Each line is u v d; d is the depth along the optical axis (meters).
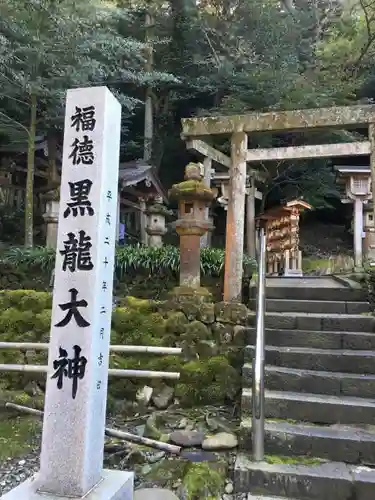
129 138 15.28
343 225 17.75
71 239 2.44
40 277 6.52
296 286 5.14
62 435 2.20
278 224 10.52
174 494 2.71
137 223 10.68
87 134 2.54
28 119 10.20
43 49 7.54
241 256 4.89
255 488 2.76
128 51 8.51
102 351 2.41
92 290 2.35
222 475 2.89
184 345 4.48
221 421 3.77
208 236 9.86
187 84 13.86
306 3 15.89
